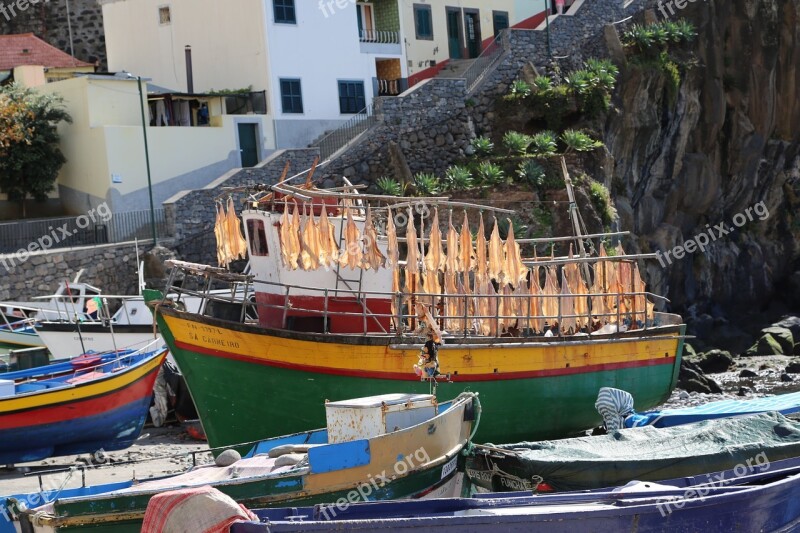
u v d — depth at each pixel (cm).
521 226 3888
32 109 3931
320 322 2292
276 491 1572
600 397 2217
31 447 2369
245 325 2114
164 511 1352
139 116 4109
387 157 4312
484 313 2416
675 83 4919
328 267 2275
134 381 2472
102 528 1495
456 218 3881
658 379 2678
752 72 5300
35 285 3550
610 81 4572
